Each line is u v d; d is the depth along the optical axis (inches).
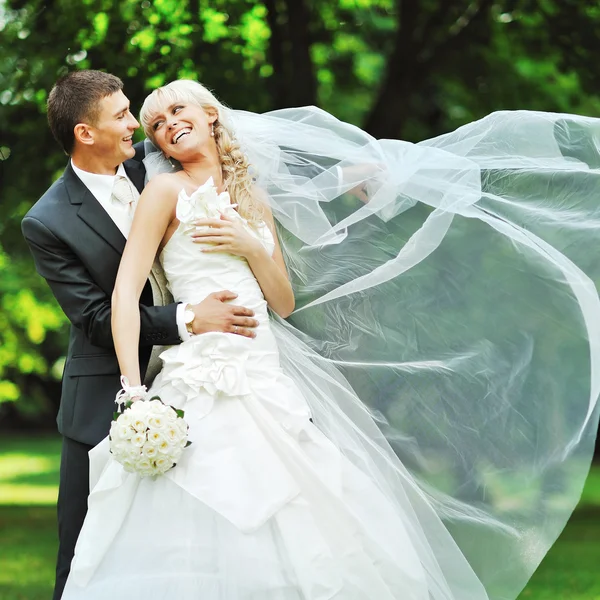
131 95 404.8
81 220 195.3
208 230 187.0
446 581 199.0
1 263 731.4
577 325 202.1
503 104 530.0
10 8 463.8
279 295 196.2
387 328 213.0
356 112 604.4
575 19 482.6
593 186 203.5
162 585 166.4
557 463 202.7
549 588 339.0
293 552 170.1
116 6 426.9
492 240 207.8
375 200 206.2
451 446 208.8
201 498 169.5
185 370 180.7
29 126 461.7
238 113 213.3
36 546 448.5
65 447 199.8
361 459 197.3
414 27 495.5
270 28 472.7
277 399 183.2
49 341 1087.6
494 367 208.2
